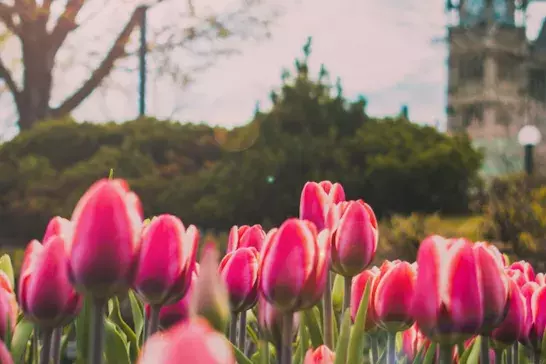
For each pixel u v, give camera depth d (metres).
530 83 59.88
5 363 0.91
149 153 17.19
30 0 22.03
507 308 1.28
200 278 0.89
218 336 0.53
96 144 17.59
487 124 59.00
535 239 8.64
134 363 1.66
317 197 1.82
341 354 1.32
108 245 1.02
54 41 23.50
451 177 16.33
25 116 24.06
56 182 16.59
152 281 1.19
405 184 16.12
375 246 1.70
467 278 1.22
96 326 1.05
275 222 15.22
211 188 15.67
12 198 16.78
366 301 1.37
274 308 1.40
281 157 15.38
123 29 23.64
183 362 0.51
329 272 1.72
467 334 1.23
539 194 9.19
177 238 1.21
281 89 16.67
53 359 1.55
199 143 17.30
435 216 10.41
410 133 16.78
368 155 16.25
